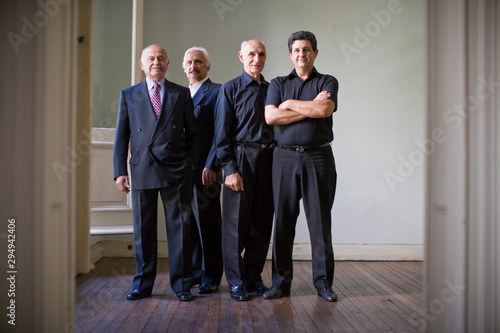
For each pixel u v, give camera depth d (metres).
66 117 1.82
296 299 2.99
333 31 4.43
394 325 2.47
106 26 4.07
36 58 1.75
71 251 1.84
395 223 4.46
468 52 1.78
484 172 1.78
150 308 2.75
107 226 3.84
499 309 1.78
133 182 2.92
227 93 3.01
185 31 4.43
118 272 3.75
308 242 4.41
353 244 4.45
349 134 4.45
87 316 2.58
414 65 4.45
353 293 3.17
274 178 2.99
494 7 1.79
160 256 4.39
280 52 4.43
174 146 2.92
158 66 2.95
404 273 3.87
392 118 4.45
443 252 1.81
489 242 1.79
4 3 1.74
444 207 1.81
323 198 2.94
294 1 4.43
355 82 4.45
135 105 2.94
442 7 1.81
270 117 2.89
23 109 1.74
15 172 1.74
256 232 3.13
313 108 2.81
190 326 2.44
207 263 3.20
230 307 2.79
